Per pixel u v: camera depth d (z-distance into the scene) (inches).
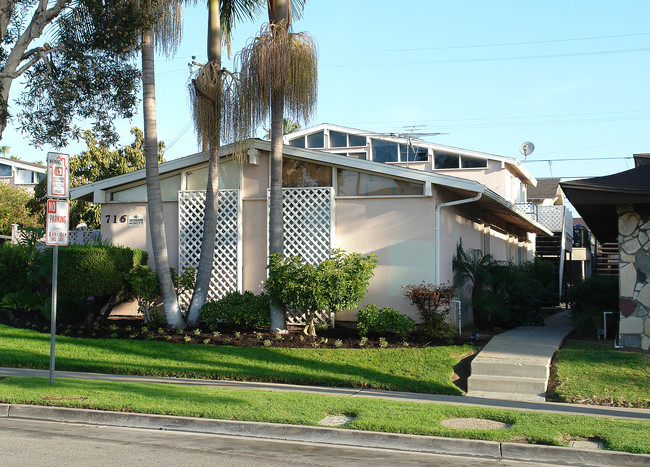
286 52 504.4
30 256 611.5
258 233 599.5
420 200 558.6
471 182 535.5
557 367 426.9
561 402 376.5
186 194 612.1
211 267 574.6
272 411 323.6
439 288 531.5
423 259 553.9
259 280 596.4
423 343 508.7
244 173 607.8
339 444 292.8
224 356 476.7
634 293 471.8
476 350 486.0
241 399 351.3
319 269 518.6
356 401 352.2
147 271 568.1
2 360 470.0
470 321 675.4
